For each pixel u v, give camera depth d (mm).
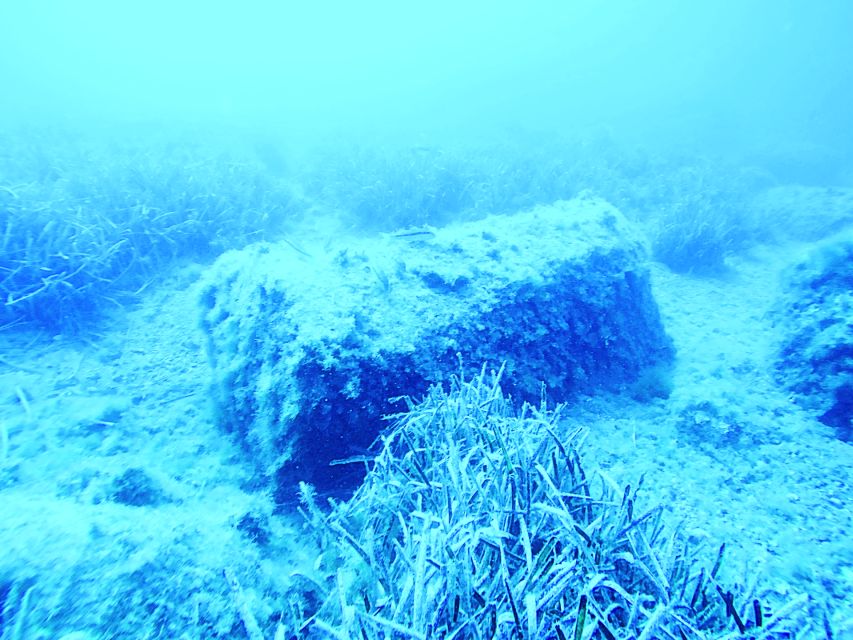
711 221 8984
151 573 1784
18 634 1436
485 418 2812
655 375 4949
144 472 2898
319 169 11766
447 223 9453
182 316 5840
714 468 3693
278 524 2766
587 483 2406
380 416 3373
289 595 2115
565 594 1834
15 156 9594
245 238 7672
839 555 2887
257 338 3615
